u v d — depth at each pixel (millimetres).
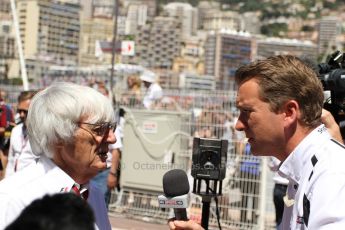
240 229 8688
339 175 2496
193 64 97750
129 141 9781
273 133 2682
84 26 80688
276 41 74750
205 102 9516
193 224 2758
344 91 3309
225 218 8797
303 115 2664
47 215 1532
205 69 90500
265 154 2756
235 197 8750
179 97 10281
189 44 108688
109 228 3211
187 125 9453
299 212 2619
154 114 9602
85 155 2887
